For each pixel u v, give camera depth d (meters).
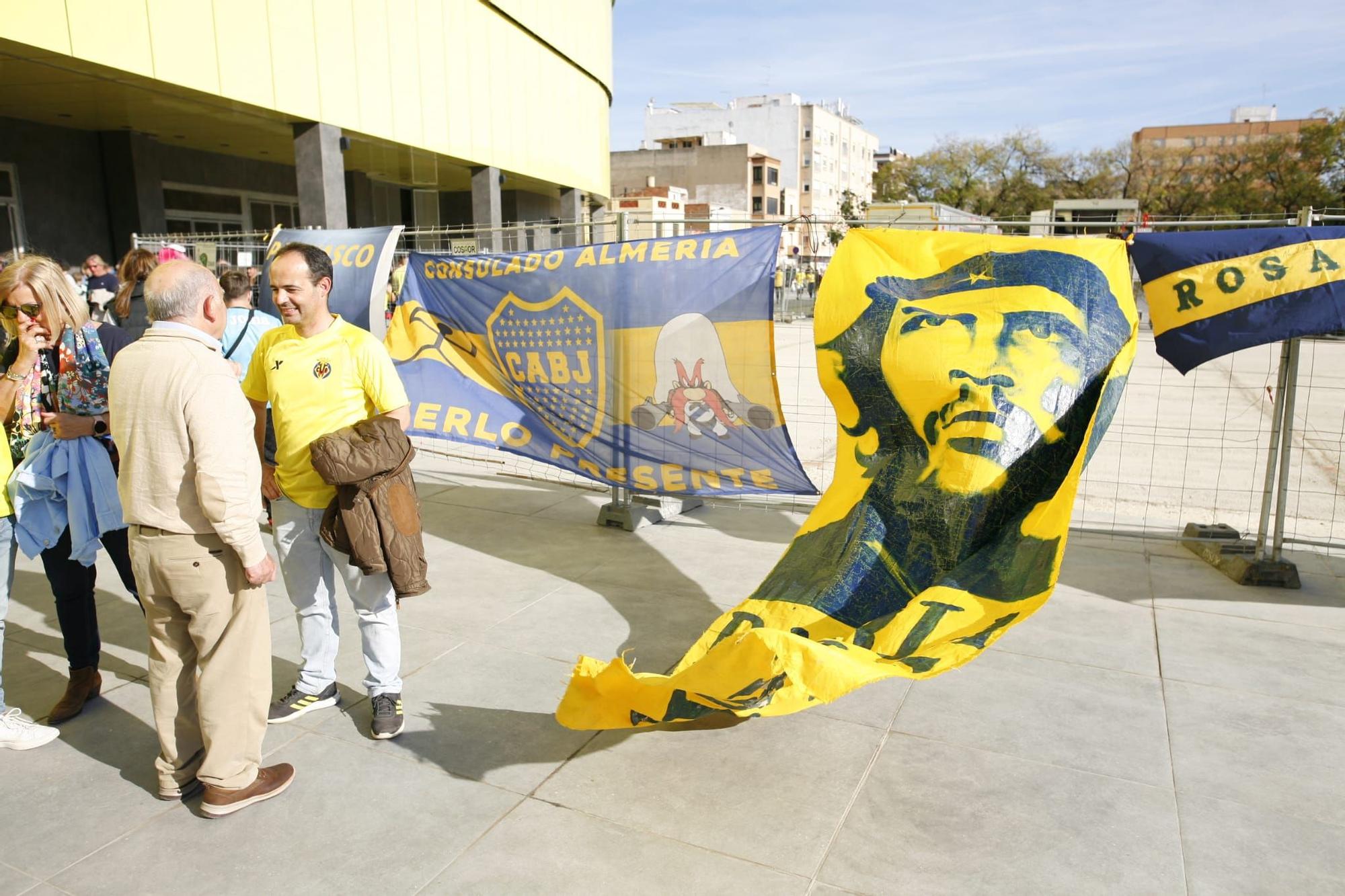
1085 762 3.50
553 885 2.79
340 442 3.34
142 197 18.27
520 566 5.85
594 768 3.46
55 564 3.78
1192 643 4.61
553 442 6.62
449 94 19.17
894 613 3.84
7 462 3.53
